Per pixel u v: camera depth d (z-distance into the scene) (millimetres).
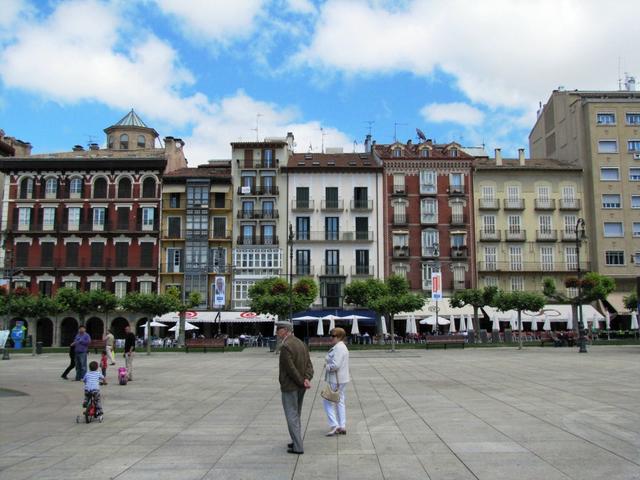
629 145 67250
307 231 66250
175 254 65250
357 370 28125
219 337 51969
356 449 10586
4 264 64250
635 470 8844
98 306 50812
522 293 49375
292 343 10570
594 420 13070
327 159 71062
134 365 32594
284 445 11000
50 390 20141
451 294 64625
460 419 13523
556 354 38844
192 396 18578
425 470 9047
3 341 45438
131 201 65688
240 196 66438
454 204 66625
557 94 74312
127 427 13031
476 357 36875
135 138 76312
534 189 67312
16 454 10367
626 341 51594
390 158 67188
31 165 66000
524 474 8703
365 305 56469
